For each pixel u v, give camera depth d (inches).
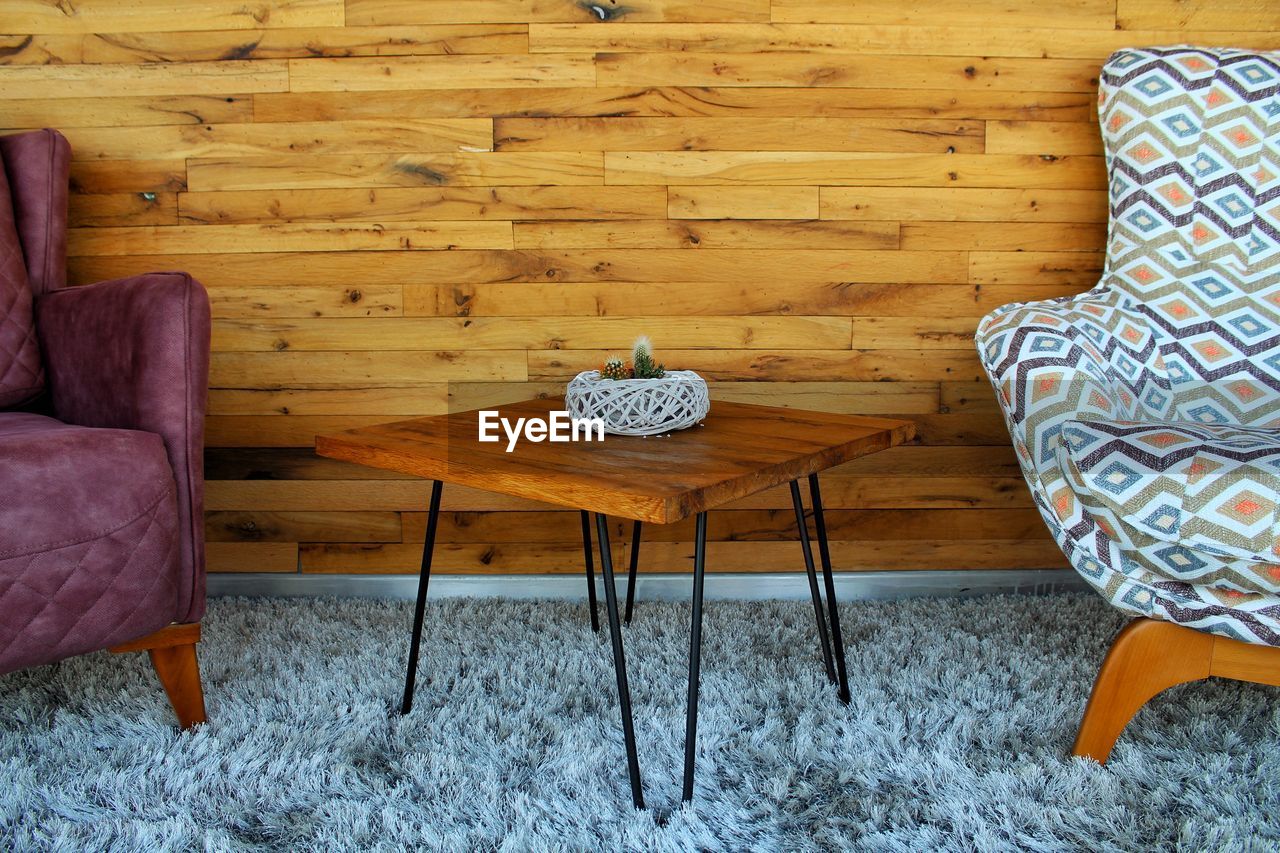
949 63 61.9
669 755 42.9
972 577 66.5
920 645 56.0
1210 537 35.6
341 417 65.2
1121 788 39.6
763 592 66.1
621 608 63.6
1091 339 47.6
